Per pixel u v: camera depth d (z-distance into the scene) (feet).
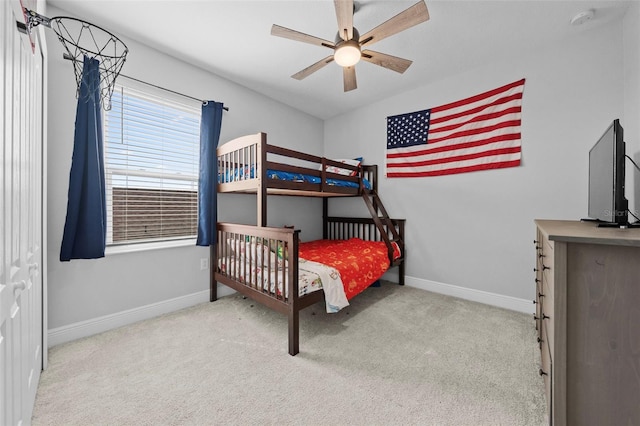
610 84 6.89
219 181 9.03
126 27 6.96
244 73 9.36
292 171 8.06
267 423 4.06
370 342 6.48
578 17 6.51
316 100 11.69
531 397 4.59
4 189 2.67
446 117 9.83
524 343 6.40
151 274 7.87
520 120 8.26
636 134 5.94
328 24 6.85
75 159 6.17
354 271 8.02
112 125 7.34
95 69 6.35
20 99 3.30
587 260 2.97
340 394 4.69
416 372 5.31
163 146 8.33
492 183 8.89
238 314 8.05
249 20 6.70
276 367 5.46
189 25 6.89
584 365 3.01
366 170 12.12
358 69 9.20
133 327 7.18
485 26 6.91
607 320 2.92
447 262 9.99
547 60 7.82
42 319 5.21
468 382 5.00
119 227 7.52
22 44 3.42
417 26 6.89
